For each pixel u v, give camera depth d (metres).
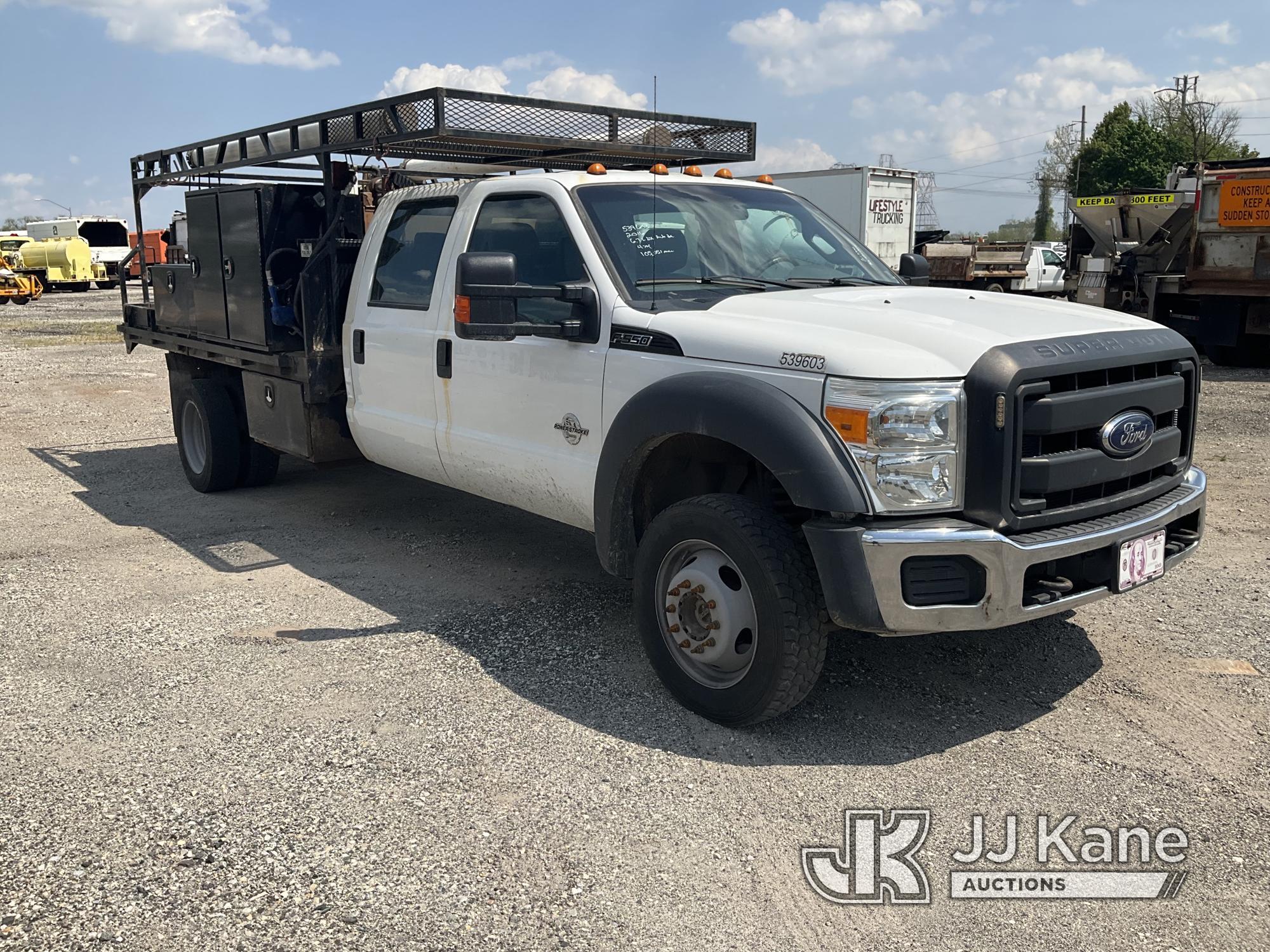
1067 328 3.74
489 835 3.16
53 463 8.96
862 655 4.55
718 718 3.87
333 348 6.23
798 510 3.97
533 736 3.81
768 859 3.05
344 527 6.72
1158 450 3.88
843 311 3.91
